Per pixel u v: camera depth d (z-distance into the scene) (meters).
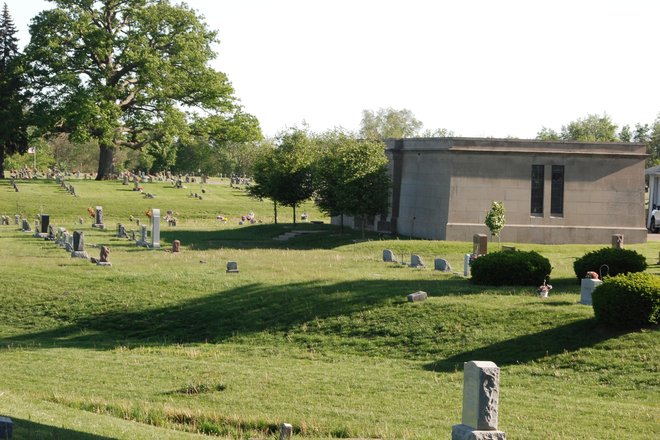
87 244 55.59
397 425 19.11
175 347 29.20
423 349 27.30
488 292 32.25
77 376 24.53
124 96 99.88
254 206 90.75
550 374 23.94
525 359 25.27
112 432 17.14
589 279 29.28
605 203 54.44
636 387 22.50
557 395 22.00
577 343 25.70
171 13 101.12
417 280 35.97
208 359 27.16
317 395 22.03
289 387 22.89
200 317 32.62
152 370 25.28
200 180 120.94
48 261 44.16
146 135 107.12
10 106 99.06
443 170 53.84
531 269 33.78
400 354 27.22
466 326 28.33
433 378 24.00
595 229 54.25
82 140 93.38
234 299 34.16
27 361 26.62
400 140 60.56
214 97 103.38
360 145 58.09
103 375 24.67
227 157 143.88
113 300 35.09
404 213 59.69
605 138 121.38
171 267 41.94
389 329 29.09
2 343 30.30
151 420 19.73
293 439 17.70
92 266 41.91
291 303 32.84
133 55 96.00
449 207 52.84
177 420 19.86
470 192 52.94
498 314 28.84
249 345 29.36
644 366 23.61
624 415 19.81
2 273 39.44
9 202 81.56
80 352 28.25
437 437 17.92
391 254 44.88
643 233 54.78
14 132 101.00
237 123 106.00
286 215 87.62
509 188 53.28
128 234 62.62
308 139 73.25
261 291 34.84
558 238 53.75
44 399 21.55
